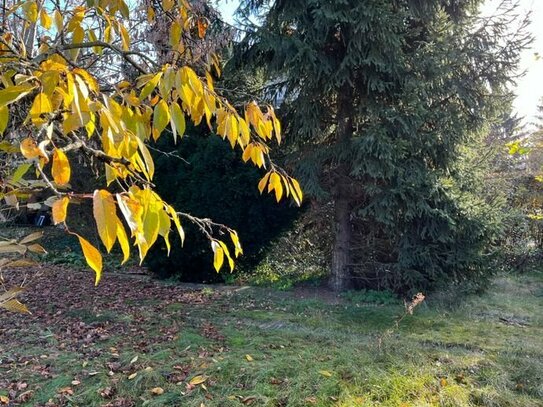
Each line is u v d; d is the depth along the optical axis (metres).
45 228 10.55
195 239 6.66
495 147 7.04
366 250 6.87
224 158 6.50
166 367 3.57
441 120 5.95
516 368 3.63
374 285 6.83
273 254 8.03
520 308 6.18
